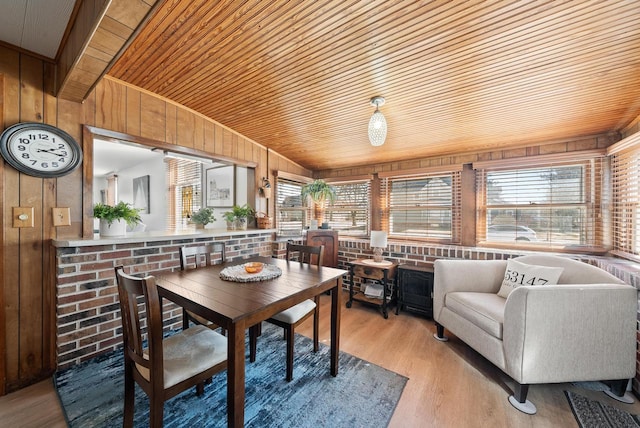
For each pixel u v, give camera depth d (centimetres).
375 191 384
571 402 164
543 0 124
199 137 276
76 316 192
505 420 150
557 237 269
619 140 241
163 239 236
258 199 350
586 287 163
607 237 246
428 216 345
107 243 202
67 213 194
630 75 172
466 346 233
